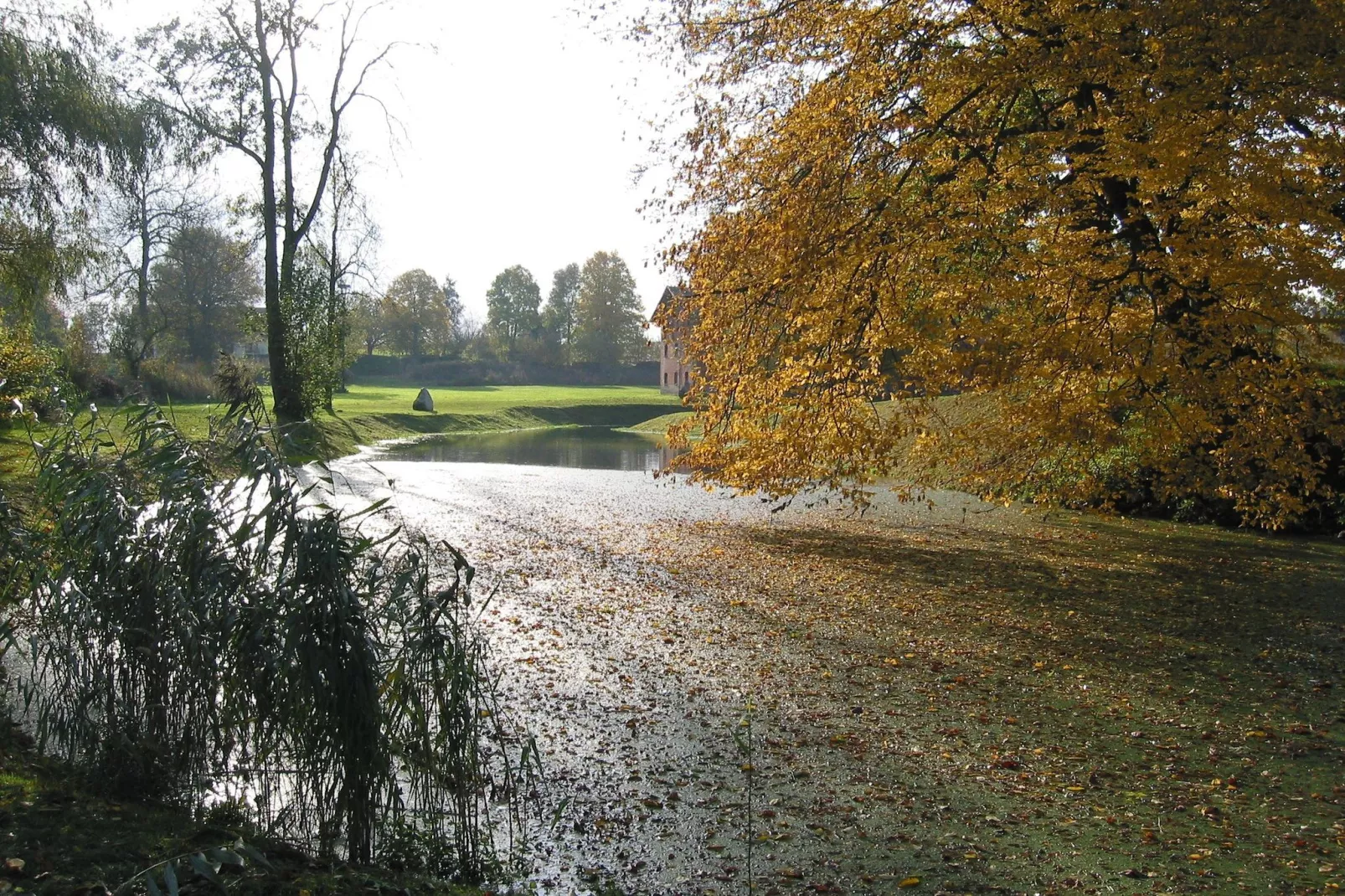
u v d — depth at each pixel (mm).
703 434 15203
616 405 68812
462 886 4891
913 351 13445
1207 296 11641
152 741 5500
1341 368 14453
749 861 5184
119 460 5918
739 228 13781
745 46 14516
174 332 51250
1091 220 13305
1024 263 12141
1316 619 11523
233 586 5254
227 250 49844
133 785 5461
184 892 4012
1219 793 6500
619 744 7176
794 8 14203
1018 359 12312
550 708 7891
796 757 7023
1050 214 13227
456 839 5219
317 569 4973
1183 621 11422
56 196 20469
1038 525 19219
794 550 16016
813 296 12836
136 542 5613
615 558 15008
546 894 4992
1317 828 5965
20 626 6578
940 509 21328
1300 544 17188
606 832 5734
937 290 13070
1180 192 12047
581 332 103875
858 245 12422
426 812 5293
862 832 5820
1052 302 12867
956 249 13414
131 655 5574
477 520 18719
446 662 5176
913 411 13461
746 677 8938
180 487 5500
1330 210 11414
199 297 54844
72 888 3832
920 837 5773
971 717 7996
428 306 101812
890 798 6340
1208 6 11125
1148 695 8656
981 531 18453
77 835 4426
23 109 19125
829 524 19156
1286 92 10883
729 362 14461
